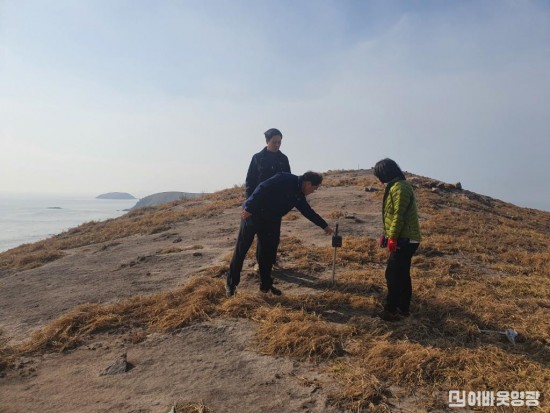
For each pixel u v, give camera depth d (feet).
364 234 29.96
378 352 12.28
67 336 14.93
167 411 10.09
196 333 14.65
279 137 19.63
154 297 18.17
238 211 45.62
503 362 11.87
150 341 14.33
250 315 15.71
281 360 12.50
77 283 23.45
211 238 33.06
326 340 13.17
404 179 14.84
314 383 11.12
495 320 14.96
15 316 18.40
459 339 13.43
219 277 20.79
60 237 52.29
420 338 13.53
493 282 19.65
